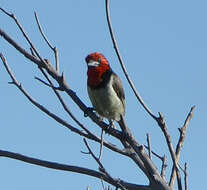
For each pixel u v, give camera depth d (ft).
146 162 26.18
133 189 30.81
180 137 28.48
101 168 26.07
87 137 30.71
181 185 23.88
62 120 31.12
